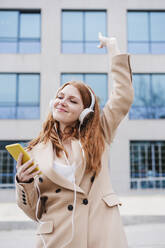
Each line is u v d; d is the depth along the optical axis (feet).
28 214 5.62
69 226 5.18
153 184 52.39
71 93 5.95
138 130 52.34
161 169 52.44
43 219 5.42
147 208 28.89
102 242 5.14
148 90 54.75
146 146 53.01
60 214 5.32
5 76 53.62
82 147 5.65
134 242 16.79
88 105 6.12
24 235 19.79
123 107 6.25
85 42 55.36
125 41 54.39
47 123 6.19
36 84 53.67
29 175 4.99
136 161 52.70
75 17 55.57
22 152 4.98
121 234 5.23
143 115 54.44
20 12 55.72
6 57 53.36
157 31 56.29
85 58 53.57
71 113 5.89
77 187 5.34
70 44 55.21
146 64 54.70
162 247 15.44
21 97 53.52
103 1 55.16
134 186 51.62
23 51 55.36
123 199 38.91
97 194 5.49
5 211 29.01
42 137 6.06
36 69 53.21
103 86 53.67
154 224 23.18
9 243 17.21
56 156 5.80
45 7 54.70
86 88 6.18
